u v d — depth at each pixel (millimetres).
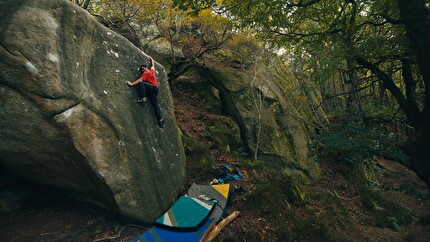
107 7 10898
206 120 12406
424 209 11859
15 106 4176
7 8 4234
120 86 5918
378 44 7246
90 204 6238
